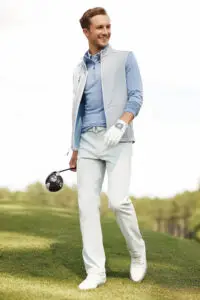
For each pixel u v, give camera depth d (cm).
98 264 456
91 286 449
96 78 455
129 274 497
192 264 582
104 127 452
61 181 489
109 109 450
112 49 459
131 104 447
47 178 487
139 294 442
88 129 457
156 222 6456
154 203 6462
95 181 459
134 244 467
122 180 449
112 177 450
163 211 6406
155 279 496
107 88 452
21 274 496
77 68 469
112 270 526
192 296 445
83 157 459
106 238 729
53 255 585
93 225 457
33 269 517
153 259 598
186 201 6278
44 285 459
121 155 451
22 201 1244
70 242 671
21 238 691
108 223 892
